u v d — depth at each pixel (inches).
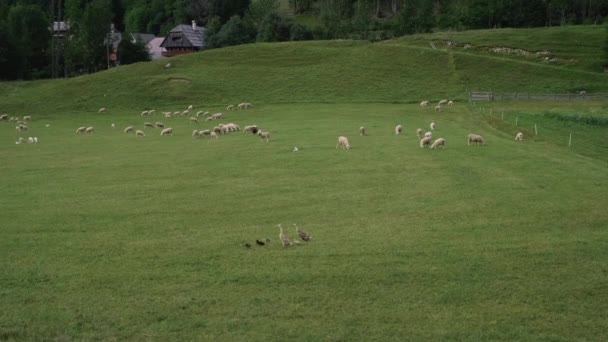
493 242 957.8
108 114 3248.0
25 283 808.3
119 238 1004.6
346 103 3358.8
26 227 1071.6
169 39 6663.4
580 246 934.4
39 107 3447.3
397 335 662.5
